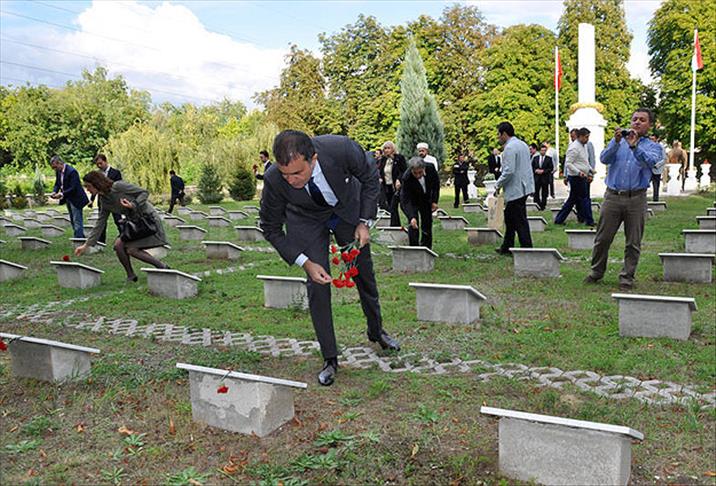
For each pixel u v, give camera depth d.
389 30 42.81
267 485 2.92
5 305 7.66
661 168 6.51
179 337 5.80
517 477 2.88
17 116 56.84
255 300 7.25
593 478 2.68
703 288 6.62
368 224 4.30
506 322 5.71
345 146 4.02
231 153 32.47
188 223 18.28
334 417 3.68
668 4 36.22
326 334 4.36
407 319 5.98
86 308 7.21
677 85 34.72
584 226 12.50
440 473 2.98
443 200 23.86
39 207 34.12
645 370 4.30
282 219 4.23
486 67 40.97
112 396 4.16
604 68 39.41
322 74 45.75
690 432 3.31
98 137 59.75
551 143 38.97
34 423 3.70
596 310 5.96
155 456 3.29
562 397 3.92
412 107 26.36
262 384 3.41
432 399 3.93
